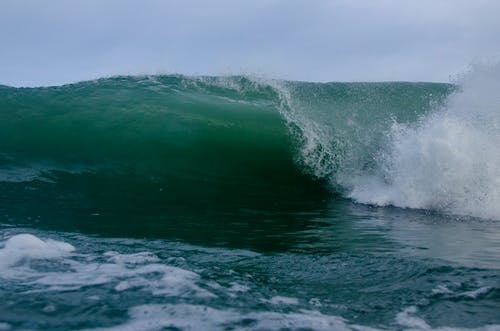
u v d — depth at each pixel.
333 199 9.39
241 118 12.09
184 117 11.98
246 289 4.21
